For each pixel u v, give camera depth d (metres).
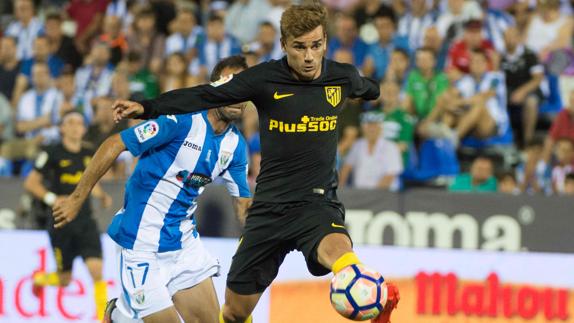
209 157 17.22
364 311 14.15
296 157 15.47
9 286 25.86
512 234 26.08
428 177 30.38
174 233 17.53
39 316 25.72
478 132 31.80
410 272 24.72
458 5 34.88
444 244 26.28
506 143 32.12
